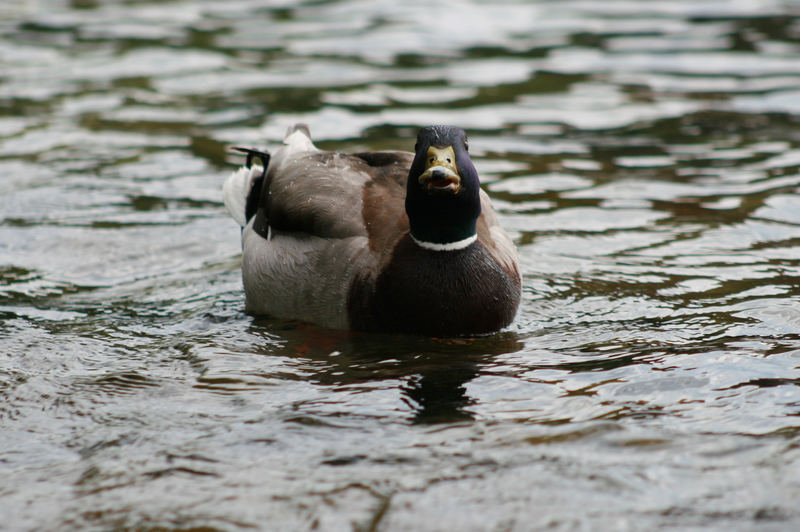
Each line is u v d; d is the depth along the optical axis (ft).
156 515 19.79
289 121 61.67
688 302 34.60
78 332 32.89
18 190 49.47
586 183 50.88
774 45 78.23
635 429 23.24
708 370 27.45
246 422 24.67
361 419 24.70
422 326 31.58
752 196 47.85
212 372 28.66
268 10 94.27
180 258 41.60
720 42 79.71
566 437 22.85
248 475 21.49
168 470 21.89
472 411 25.08
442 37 83.66
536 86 69.62
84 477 21.76
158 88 68.95
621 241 42.39
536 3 95.71
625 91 67.97
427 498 20.04
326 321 33.01
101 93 67.46
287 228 34.35
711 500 19.60
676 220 44.91
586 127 60.80
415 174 30.94
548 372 27.96
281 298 34.14
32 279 38.83
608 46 79.71
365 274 31.91
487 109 64.59
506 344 30.94
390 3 96.17
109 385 27.73
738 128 59.52
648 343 30.32
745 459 21.31
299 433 23.81
